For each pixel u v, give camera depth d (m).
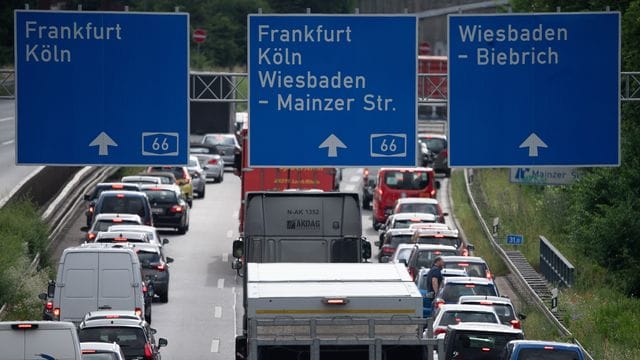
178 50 88.25
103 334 82.56
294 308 66.81
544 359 74.62
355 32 88.44
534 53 88.12
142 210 149.75
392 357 64.88
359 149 88.69
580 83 88.38
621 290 132.75
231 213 185.75
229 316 119.94
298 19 88.12
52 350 67.81
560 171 125.75
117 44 87.94
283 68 88.19
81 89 87.81
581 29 88.12
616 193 143.62
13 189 149.00
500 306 96.06
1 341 67.50
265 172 143.25
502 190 195.88
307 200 107.06
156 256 125.94
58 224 159.00
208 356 101.69
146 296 112.44
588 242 141.00
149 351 82.69
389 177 176.25
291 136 88.38
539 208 168.75
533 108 88.31
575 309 115.75
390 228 151.38
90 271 101.56
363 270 75.06
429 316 111.75
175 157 88.50
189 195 189.75
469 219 177.38
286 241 106.38
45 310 106.19
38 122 87.69
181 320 117.62
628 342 105.31
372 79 88.62
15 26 87.31
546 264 140.00
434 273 112.31
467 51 88.12
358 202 107.25
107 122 88.00
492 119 88.25
